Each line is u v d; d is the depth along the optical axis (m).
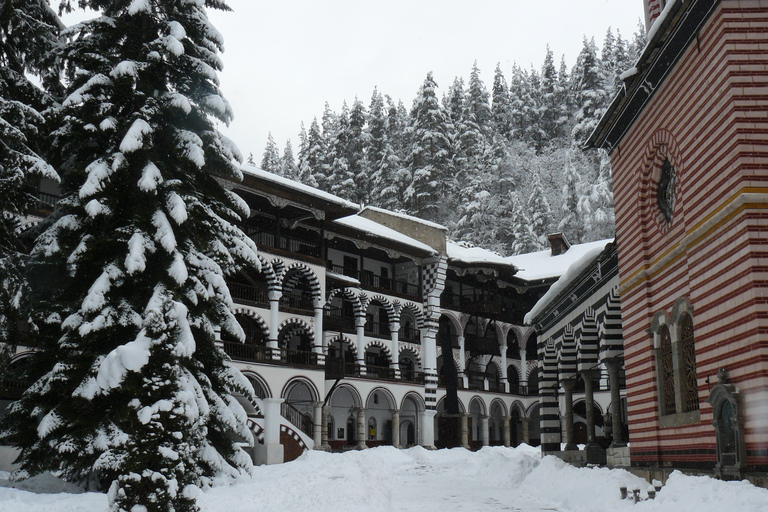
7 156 18.92
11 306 18.69
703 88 13.12
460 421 58.78
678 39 13.86
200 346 21.23
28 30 21.39
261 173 40.19
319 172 95.25
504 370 62.78
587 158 90.62
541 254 70.81
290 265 42.66
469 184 87.88
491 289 62.69
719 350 12.58
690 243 13.68
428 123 91.94
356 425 52.00
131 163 20.22
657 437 15.76
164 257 19.61
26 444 19.23
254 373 39.34
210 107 21.66
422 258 55.31
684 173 14.03
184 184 21.11
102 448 17.55
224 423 21.12
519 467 25.25
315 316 44.25
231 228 22.11
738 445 11.74
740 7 12.30
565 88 106.19
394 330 52.69
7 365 20.27
